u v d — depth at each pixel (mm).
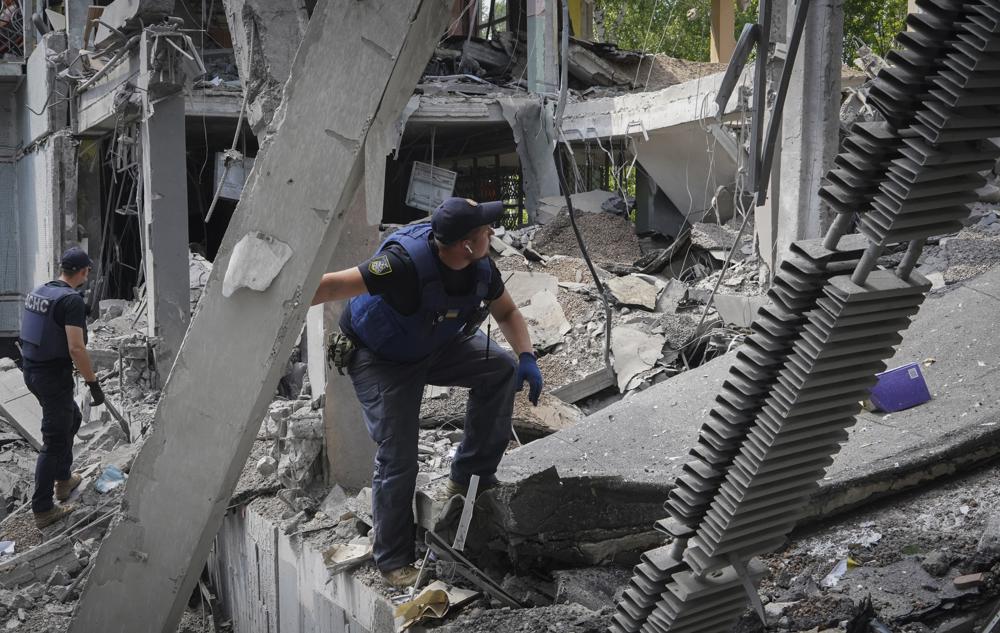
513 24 17938
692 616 2539
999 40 1589
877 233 1848
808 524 3607
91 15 10859
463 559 3580
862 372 2131
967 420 4031
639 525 3600
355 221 4414
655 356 7078
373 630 3559
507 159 18297
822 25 6723
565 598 3412
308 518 4477
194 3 16016
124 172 10656
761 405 2182
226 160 6043
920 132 1734
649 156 12914
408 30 2979
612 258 11656
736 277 8906
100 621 3783
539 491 3467
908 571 3143
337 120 3141
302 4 4148
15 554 5566
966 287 5402
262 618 4734
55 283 5781
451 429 5656
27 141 13836
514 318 3705
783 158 7176
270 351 3359
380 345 3414
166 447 3611
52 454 5754
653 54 16891
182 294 8672
